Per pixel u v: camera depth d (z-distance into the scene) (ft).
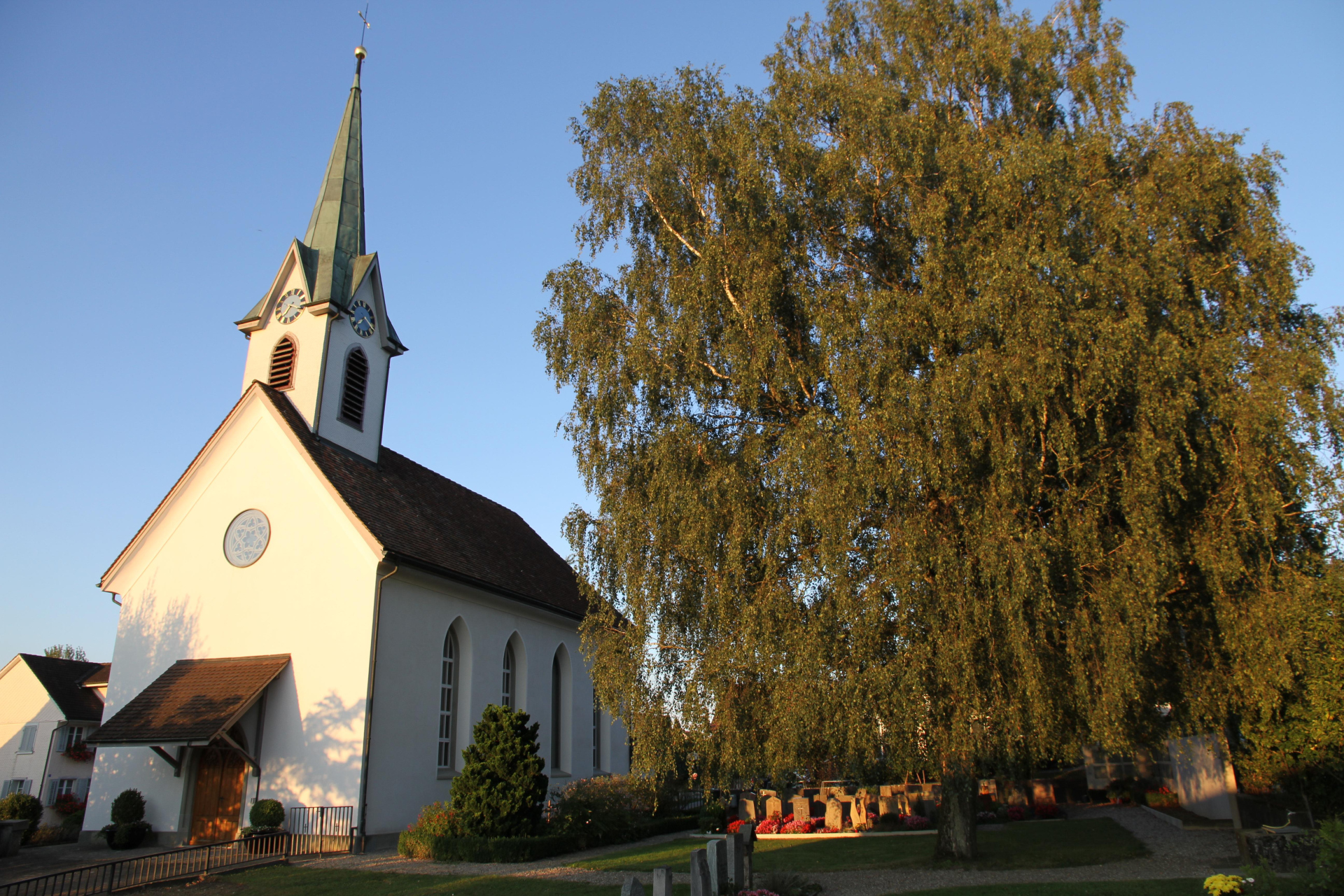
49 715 128.36
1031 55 59.52
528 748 71.67
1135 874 49.08
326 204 98.48
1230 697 48.42
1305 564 48.32
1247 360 48.42
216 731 67.10
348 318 93.50
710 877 39.42
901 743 46.73
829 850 65.05
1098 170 53.16
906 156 54.75
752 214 57.93
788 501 52.06
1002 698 46.09
